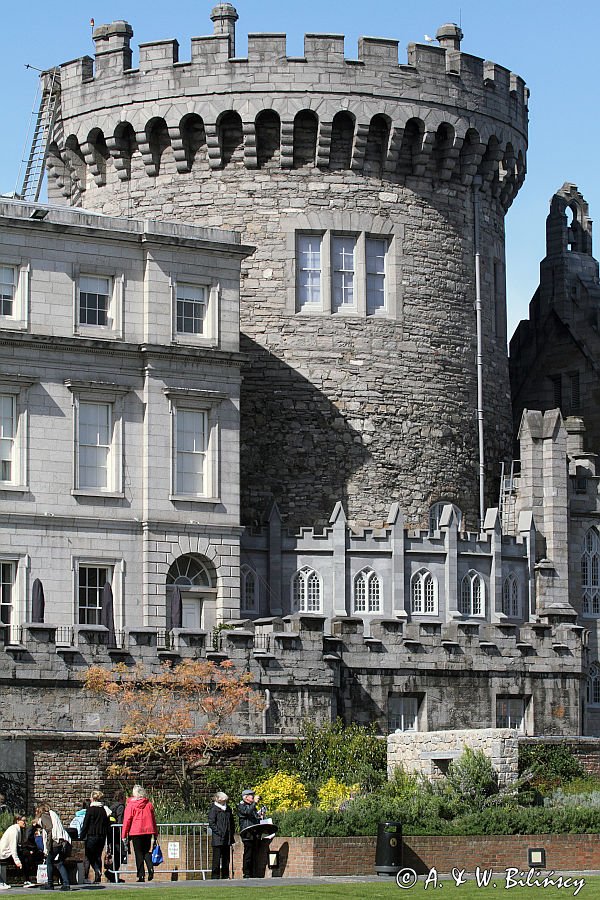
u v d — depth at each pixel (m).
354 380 79.12
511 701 69.75
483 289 83.69
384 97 79.75
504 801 53.75
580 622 80.56
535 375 93.06
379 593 75.50
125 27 80.56
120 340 70.31
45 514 68.31
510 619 78.31
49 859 44.81
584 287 92.06
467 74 82.12
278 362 78.44
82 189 82.69
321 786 57.59
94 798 47.47
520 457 82.38
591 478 81.94
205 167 79.56
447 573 76.50
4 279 68.94
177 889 43.03
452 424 81.25
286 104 78.81
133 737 57.88
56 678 58.12
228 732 60.94
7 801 56.62
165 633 63.16
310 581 75.06
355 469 78.81
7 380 68.12
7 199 74.75
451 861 48.38
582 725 71.38
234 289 72.75
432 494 80.31
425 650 67.62
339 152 79.88
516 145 84.81
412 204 80.88
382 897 41.56
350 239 79.94
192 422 71.56
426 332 80.81
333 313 79.19
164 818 52.25
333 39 79.38
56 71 82.81
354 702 65.88
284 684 62.97
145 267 71.12
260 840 48.56
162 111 79.38
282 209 79.12
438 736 57.91
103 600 66.44
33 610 65.44
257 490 77.62
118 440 69.88
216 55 79.06
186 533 70.62
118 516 69.69
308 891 42.62
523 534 79.12
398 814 49.56
